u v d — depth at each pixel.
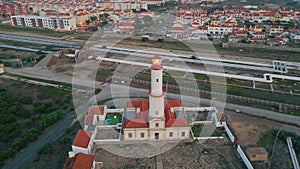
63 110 72.75
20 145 56.81
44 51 128.38
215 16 190.75
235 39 141.50
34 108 73.75
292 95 81.31
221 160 51.88
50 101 78.50
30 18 190.50
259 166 50.38
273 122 66.38
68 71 103.12
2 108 72.19
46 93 83.25
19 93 84.00
